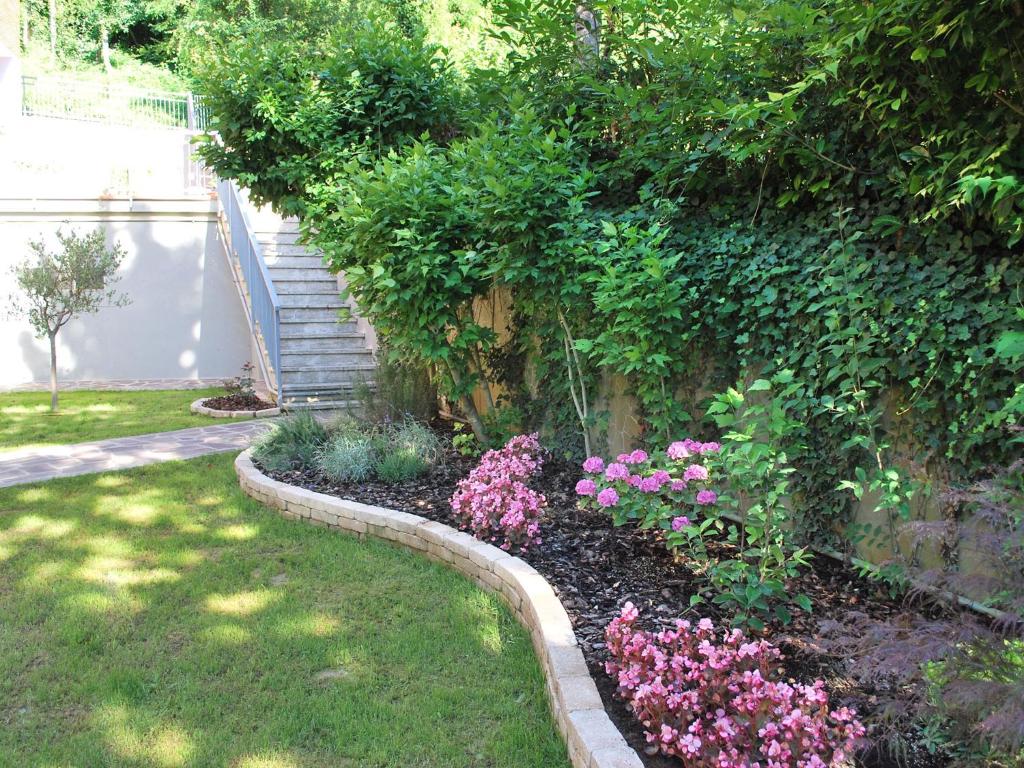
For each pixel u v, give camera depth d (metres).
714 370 4.05
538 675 2.81
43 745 2.44
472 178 4.83
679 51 4.38
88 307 8.88
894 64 2.92
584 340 4.27
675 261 3.76
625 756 2.03
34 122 13.73
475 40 15.95
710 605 3.04
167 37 24.17
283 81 6.36
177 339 11.38
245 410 8.34
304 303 9.70
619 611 3.02
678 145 4.42
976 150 2.84
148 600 3.49
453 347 5.40
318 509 4.54
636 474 3.60
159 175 13.50
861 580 3.31
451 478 5.05
